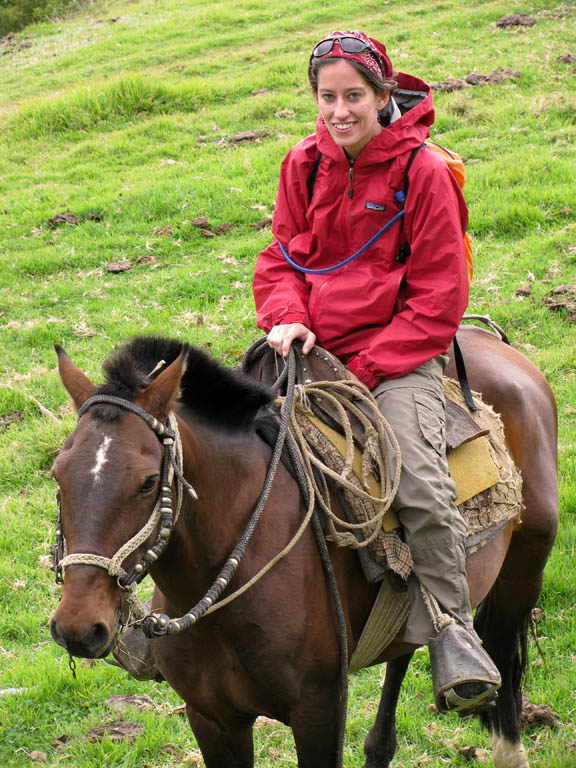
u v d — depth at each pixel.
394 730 5.53
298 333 4.63
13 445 9.41
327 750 4.26
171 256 13.48
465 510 4.65
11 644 7.08
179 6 31.30
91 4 35.72
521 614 5.74
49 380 10.46
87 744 5.93
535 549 5.50
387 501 4.20
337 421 4.46
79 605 3.15
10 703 6.34
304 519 4.12
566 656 6.51
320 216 4.68
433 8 24.95
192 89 20.80
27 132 20.30
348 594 4.40
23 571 7.79
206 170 16.39
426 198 4.45
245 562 3.97
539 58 19.44
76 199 16.00
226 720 4.28
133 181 16.50
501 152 15.30
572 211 12.84
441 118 16.91
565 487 7.98
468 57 20.14
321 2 27.73
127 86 20.78
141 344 3.95
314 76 4.52
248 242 13.38
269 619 3.98
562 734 5.83
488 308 10.82
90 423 3.38
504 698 5.64
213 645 4.05
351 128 4.44
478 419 4.98
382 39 22.48
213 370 4.00
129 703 6.39
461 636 4.16
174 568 3.85
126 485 3.26
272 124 18.53
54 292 12.77
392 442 4.31
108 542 3.23
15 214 15.74
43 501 8.62
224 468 3.96
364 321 4.63
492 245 12.41
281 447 4.19
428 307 4.46
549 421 5.67
